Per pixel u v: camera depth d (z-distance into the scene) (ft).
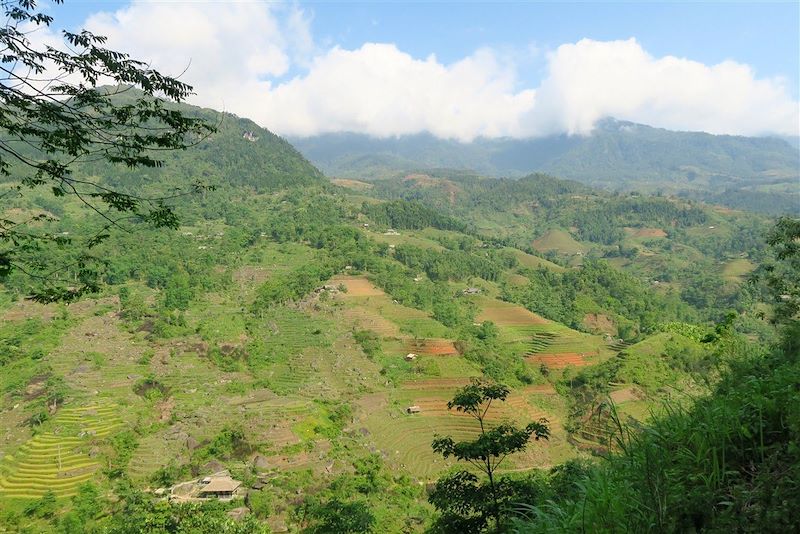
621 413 16.69
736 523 11.32
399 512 123.95
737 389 16.87
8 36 22.90
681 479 13.53
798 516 10.46
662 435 15.19
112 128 27.81
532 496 29.12
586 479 15.17
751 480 12.52
